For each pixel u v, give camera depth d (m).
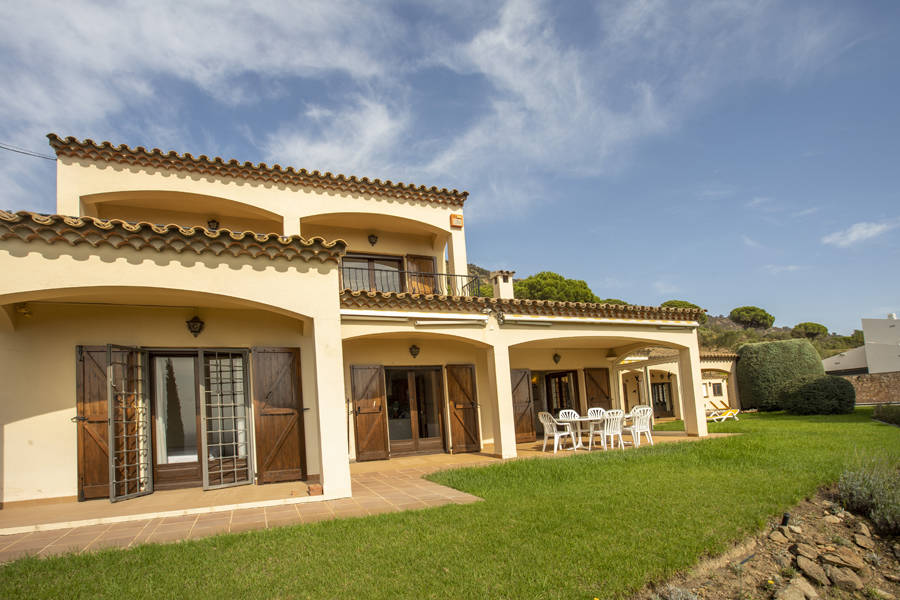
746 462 8.83
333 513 5.89
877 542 5.93
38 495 6.61
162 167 10.64
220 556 4.39
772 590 4.60
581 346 15.56
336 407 6.95
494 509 5.93
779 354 23.22
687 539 5.04
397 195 12.93
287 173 11.71
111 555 4.38
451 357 12.62
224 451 7.91
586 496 6.58
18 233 5.54
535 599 3.76
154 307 7.60
